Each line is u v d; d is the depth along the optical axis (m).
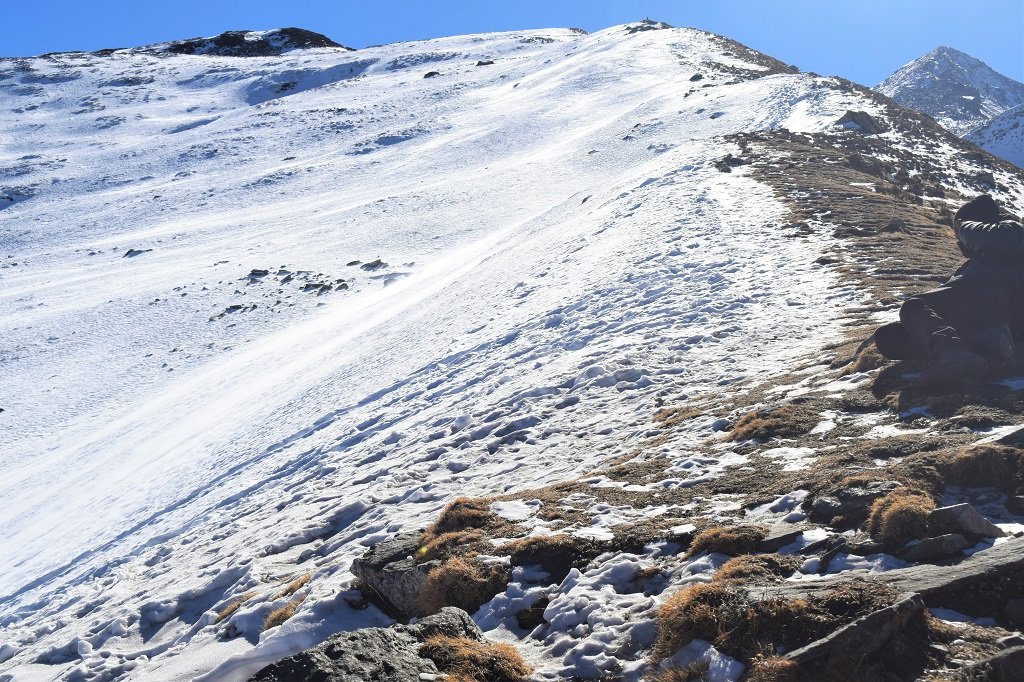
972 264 10.73
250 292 56.72
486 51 168.62
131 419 39.06
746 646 5.66
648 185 38.91
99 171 109.69
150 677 9.48
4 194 101.25
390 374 26.38
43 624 14.97
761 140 44.78
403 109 122.12
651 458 10.93
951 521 6.38
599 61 121.44
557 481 11.43
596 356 17.42
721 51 122.69
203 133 124.38
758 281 20.02
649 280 23.03
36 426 41.84
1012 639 5.11
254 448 24.78
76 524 25.11
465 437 15.49
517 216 62.56
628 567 7.42
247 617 10.20
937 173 41.31
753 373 13.90
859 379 11.38
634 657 6.21
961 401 9.45
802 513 7.52
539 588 7.64
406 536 10.08
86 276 67.38
